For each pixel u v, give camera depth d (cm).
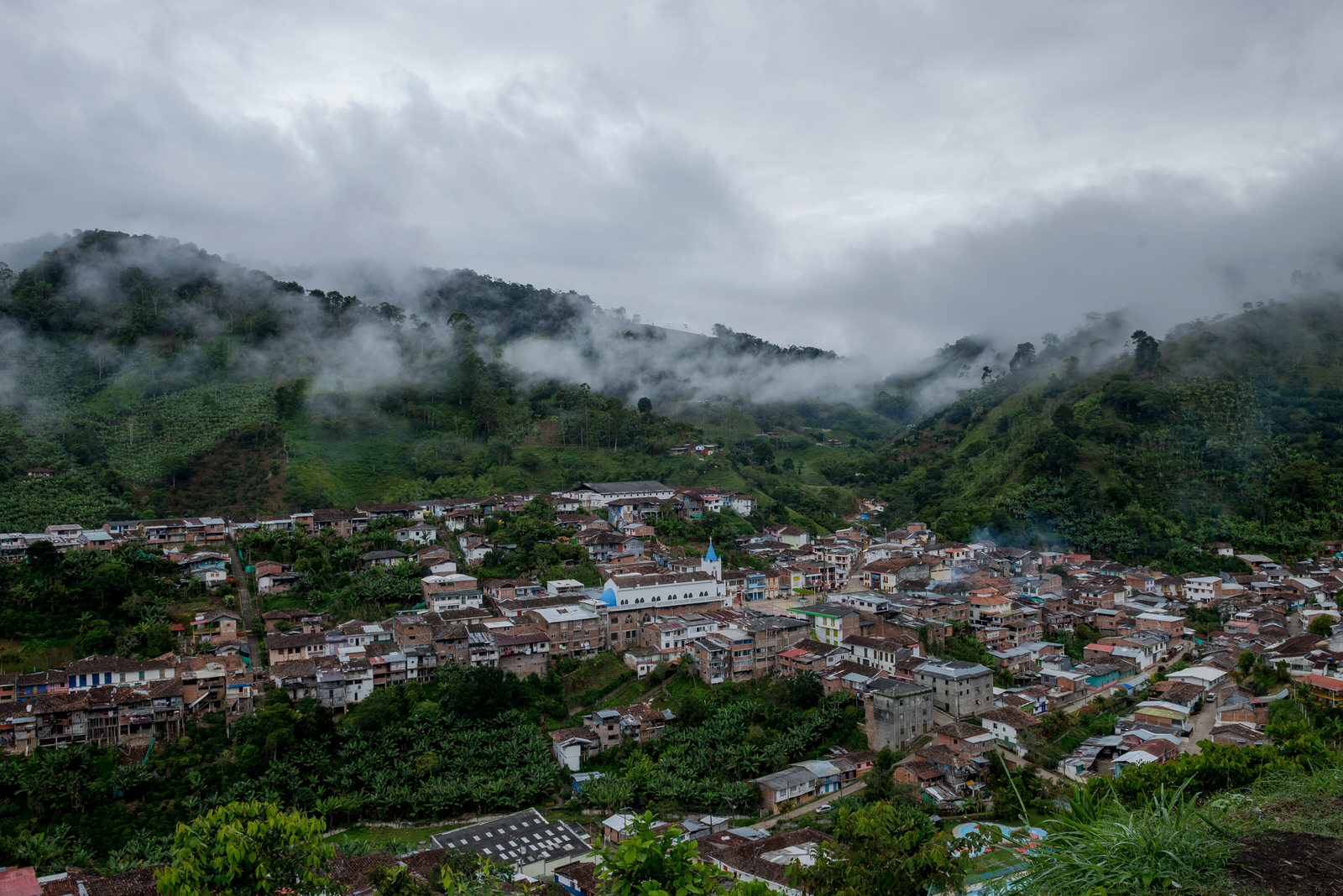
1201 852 1680
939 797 8119
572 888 6931
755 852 6750
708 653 10875
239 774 8462
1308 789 2330
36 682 9225
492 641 10588
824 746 9756
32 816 7800
